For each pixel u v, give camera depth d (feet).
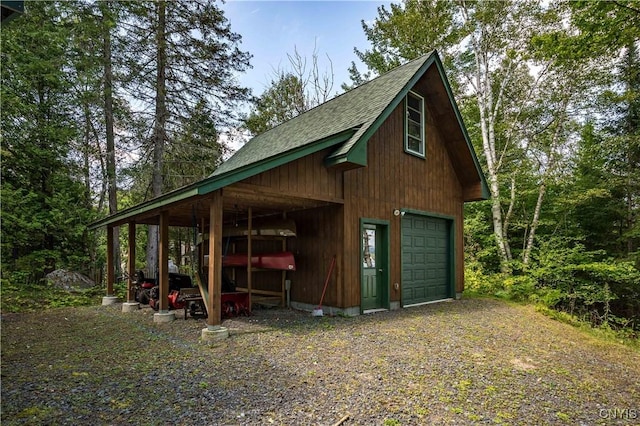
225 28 43.14
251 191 19.54
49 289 35.37
